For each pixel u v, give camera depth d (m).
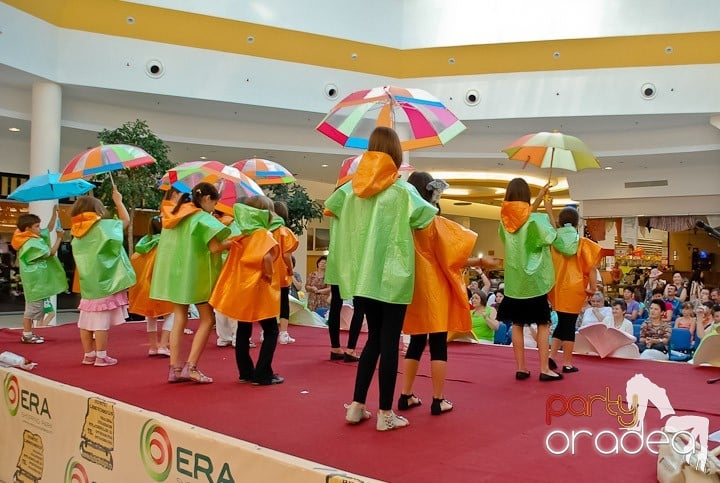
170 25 12.90
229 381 4.63
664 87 13.70
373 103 4.59
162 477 2.65
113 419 2.90
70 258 15.86
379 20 14.41
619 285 18.58
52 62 12.17
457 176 19.97
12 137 14.62
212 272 4.57
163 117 14.84
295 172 18.91
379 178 3.24
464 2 14.30
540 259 4.75
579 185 18.55
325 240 21.02
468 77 14.66
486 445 3.02
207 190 4.53
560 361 5.79
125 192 11.59
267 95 13.91
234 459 2.35
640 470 2.68
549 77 14.23
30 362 5.06
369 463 2.73
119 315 5.35
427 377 4.82
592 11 13.58
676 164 16.91
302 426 3.35
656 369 5.43
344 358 5.58
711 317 7.02
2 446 3.74
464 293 3.57
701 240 19.12
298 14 13.71
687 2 13.15
